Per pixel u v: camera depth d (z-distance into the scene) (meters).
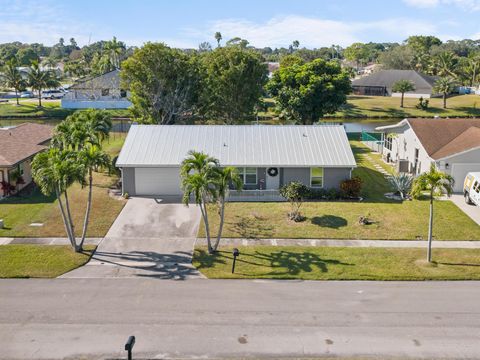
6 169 32.25
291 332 16.33
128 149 33.22
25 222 27.31
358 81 107.19
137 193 32.69
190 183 21.84
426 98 98.62
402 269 21.53
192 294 19.12
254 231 26.25
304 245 24.41
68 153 22.91
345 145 33.69
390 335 16.16
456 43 155.88
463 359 14.88
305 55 146.38
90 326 16.64
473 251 23.69
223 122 57.25
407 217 28.44
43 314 17.44
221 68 54.16
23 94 103.75
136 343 15.61
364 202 31.42
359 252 23.47
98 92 82.50
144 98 52.72
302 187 30.06
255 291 19.42
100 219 27.94
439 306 18.20
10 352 15.12
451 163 33.28
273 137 34.38
